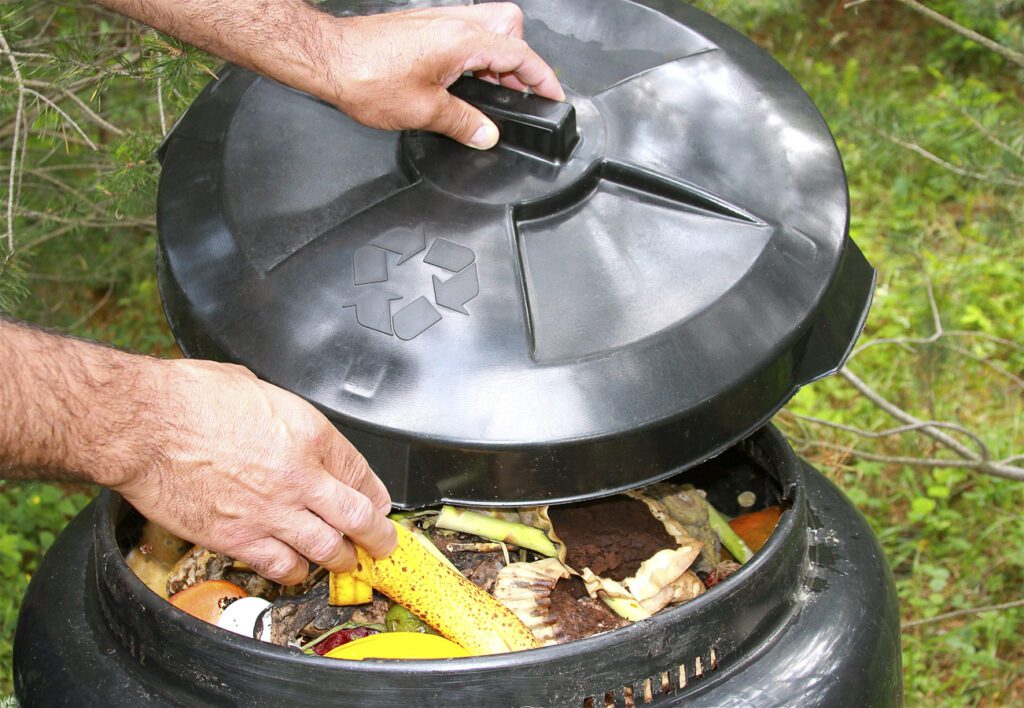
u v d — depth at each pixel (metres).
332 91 1.17
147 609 1.05
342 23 1.21
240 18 1.17
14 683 1.21
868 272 1.29
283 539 1.01
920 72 3.84
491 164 1.17
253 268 1.12
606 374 1.02
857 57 4.01
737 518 1.45
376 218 1.14
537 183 1.14
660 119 1.22
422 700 0.97
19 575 2.18
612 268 1.10
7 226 1.69
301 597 1.30
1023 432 2.56
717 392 1.04
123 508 1.29
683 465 1.06
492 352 1.03
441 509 1.27
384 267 1.09
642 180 1.15
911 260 2.93
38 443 0.89
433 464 1.03
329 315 1.07
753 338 1.06
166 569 1.36
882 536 2.29
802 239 1.14
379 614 1.27
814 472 1.46
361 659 0.97
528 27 1.37
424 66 1.15
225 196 1.19
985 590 2.22
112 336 2.96
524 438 0.99
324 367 1.05
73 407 0.90
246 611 1.20
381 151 1.22
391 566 1.12
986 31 3.64
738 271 1.10
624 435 1.01
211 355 1.11
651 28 1.34
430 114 1.15
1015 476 2.18
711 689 1.06
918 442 2.51
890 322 2.85
